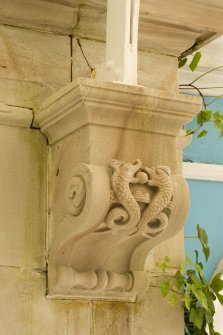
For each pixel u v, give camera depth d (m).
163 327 3.73
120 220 3.28
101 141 3.34
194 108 3.41
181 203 3.37
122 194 3.23
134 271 3.56
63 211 3.46
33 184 3.57
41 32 3.67
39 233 3.54
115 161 3.28
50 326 3.50
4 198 3.51
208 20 3.93
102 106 3.28
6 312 3.44
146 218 3.30
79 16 3.70
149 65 3.93
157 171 3.34
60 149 3.54
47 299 3.51
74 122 3.39
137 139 3.40
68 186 3.34
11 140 3.56
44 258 3.54
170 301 3.64
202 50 4.93
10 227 3.50
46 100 3.49
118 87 3.26
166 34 3.93
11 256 3.48
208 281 4.82
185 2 3.85
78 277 3.47
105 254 3.51
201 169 4.91
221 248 4.88
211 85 5.03
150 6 3.81
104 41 3.79
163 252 3.81
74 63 3.72
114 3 3.46
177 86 3.98
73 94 3.26
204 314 3.85
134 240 3.50
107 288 3.53
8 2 3.55
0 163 3.53
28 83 3.61
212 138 5.00
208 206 4.91
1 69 3.57
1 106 3.53
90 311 3.58
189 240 4.84
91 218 3.23
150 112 3.37
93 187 3.21
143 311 3.70
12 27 3.62
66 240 3.41
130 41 3.41
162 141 3.45
